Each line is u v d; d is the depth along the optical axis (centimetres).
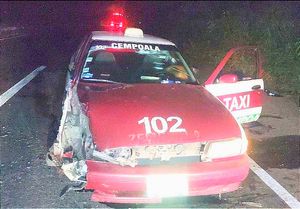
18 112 642
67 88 511
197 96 439
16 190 396
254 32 1045
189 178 348
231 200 409
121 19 646
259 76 548
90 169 342
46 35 1636
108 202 375
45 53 1220
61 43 1449
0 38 1452
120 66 496
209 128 372
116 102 405
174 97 427
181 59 523
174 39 1420
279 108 759
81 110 401
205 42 1163
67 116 455
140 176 340
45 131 566
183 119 379
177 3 1950
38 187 406
